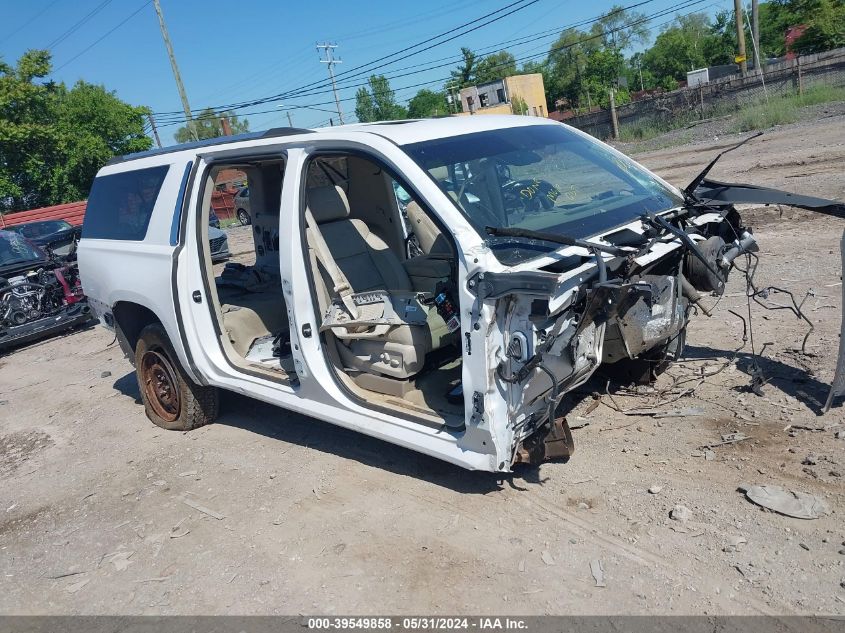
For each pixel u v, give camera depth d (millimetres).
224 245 14406
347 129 4242
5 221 27766
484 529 3635
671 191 4562
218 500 4461
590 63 61250
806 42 40062
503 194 3982
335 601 3301
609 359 4242
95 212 6215
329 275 4312
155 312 5316
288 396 4605
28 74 35844
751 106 27656
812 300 5898
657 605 2928
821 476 3553
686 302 4309
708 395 4570
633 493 3697
